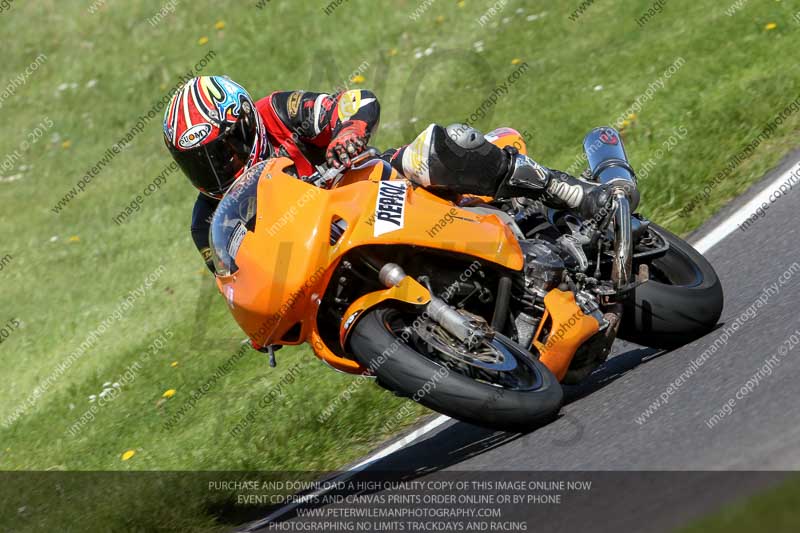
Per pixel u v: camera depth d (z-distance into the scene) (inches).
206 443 935.7
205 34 2123.5
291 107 737.6
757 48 1274.6
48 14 2362.2
